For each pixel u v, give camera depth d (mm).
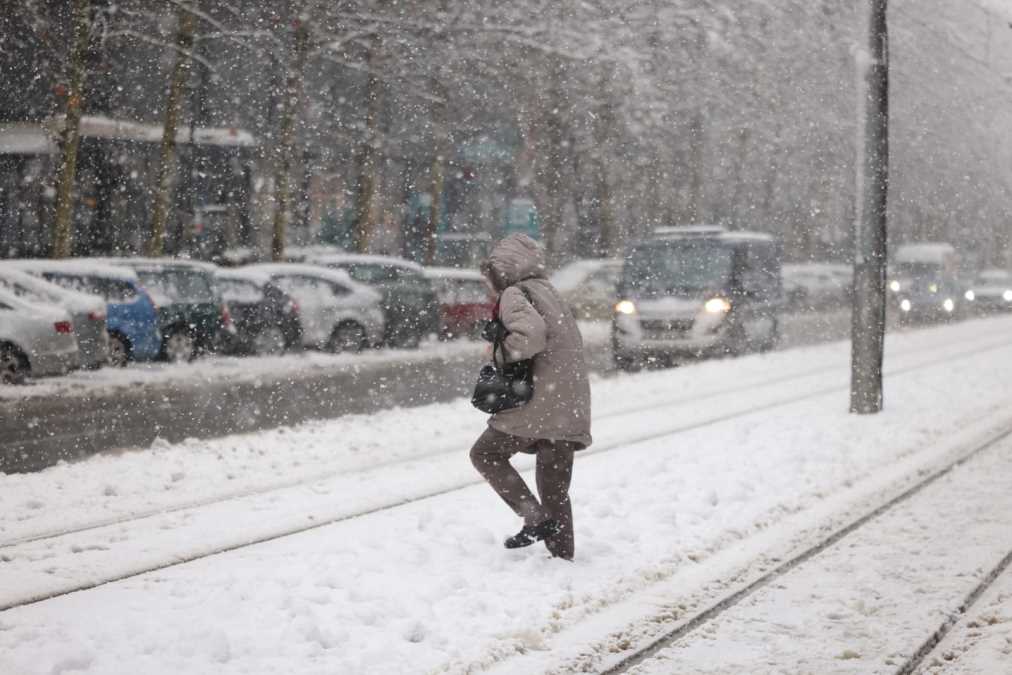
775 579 6668
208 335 21641
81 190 30406
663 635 5648
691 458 10195
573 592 6180
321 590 6066
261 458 10469
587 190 41594
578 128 36656
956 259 40812
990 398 14828
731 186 43156
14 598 6035
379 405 15531
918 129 42562
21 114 28844
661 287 21438
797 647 5484
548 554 6902
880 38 13641
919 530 7836
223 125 32844
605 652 5402
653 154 39500
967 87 40656
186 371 19891
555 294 6633
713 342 21031
